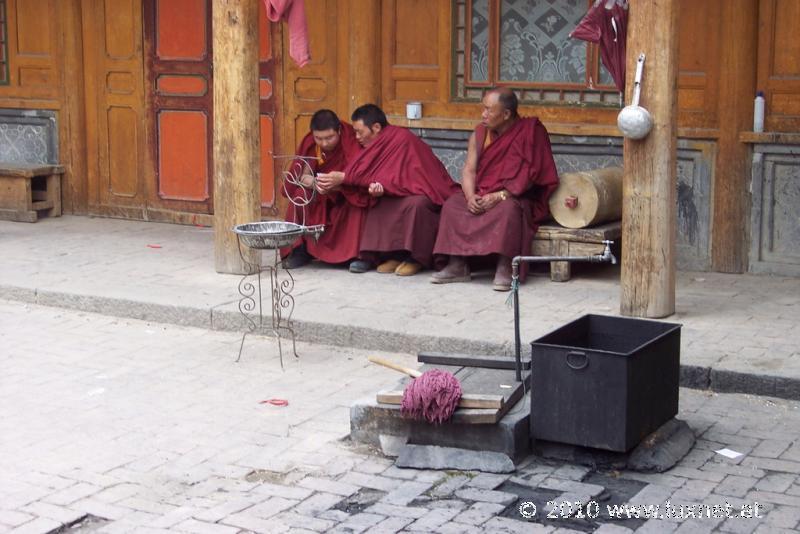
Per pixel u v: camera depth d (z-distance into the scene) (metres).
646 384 7.82
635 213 10.56
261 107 15.44
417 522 7.11
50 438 8.59
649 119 10.23
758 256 12.72
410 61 14.42
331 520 7.17
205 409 9.22
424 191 12.67
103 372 10.20
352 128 13.22
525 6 13.73
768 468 7.87
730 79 12.54
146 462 8.13
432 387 7.91
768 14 12.33
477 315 11.00
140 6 16.17
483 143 12.37
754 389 9.22
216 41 12.48
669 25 10.18
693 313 10.96
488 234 12.02
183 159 16.23
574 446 7.97
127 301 11.89
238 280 12.72
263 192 15.61
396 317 10.99
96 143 16.80
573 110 13.59
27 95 17.12
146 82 16.30
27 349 10.91
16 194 16.47
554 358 7.80
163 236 15.41
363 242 12.83
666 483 7.64
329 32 14.81
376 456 8.22
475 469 7.89
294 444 8.46
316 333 10.92
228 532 7.01
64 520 7.16
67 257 14.02
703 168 12.84
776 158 12.48
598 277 12.55
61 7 16.59
